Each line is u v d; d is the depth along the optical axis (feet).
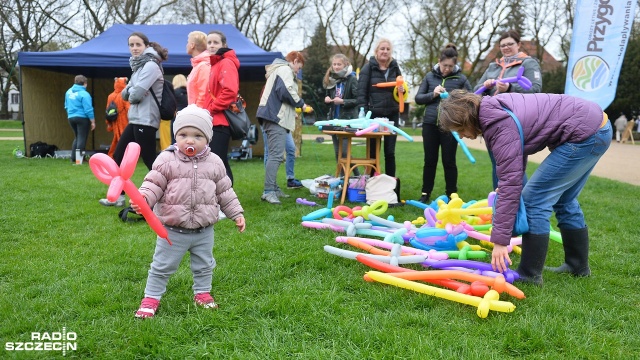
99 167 7.32
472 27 96.58
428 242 12.00
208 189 8.35
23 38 84.64
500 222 9.00
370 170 19.70
